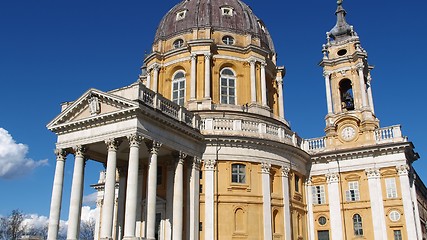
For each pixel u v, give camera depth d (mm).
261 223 31969
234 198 31734
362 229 35344
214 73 39594
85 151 28938
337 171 37438
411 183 36250
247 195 32156
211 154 32281
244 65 40531
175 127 29344
